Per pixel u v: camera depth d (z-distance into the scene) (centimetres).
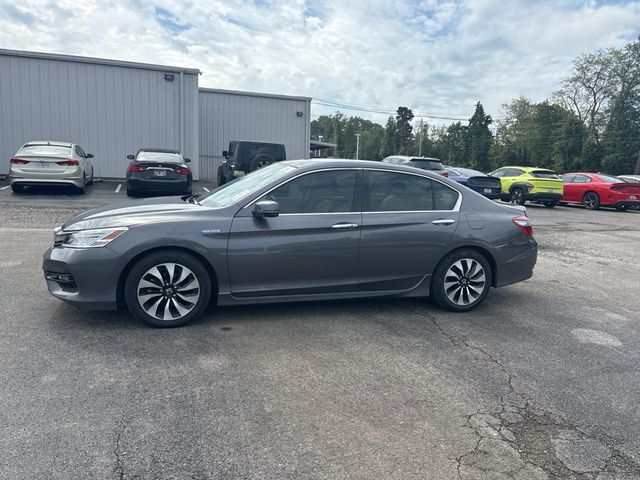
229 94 2234
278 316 468
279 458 253
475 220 503
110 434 266
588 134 5328
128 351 372
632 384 359
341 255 456
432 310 511
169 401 303
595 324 493
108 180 1834
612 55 5078
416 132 9638
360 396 322
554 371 375
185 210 434
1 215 972
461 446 272
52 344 378
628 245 1021
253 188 452
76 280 398
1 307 454
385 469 249
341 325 453
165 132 1900
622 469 258
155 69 1850
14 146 1747
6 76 1706
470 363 383
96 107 1811
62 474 232
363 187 471
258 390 323
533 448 274
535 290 622
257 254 430
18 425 269
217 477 237
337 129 12406
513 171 1872
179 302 423
